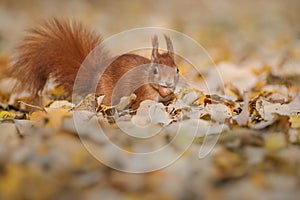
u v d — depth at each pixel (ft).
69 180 23.04
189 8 110.32
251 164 24.62
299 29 82.23
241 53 66.13
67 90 36.91
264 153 25.38
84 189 22.38
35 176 23.15
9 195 21.90
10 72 39.32
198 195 21.95
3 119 30.73
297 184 22.72
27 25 84.53
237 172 23.84
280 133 27.91
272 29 84.79
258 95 37.91
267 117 30.35
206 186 22.67
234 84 44.52
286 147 26.55
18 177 22.98
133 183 22.81
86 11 101.50
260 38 77.71
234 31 84.53
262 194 21.95
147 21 93.86
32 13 97.81
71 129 27.48
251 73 50.24
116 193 22.07
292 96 39.93
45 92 38.75
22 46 37.73
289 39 74.18
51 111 31.12
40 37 37.45
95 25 86.63
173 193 22.04
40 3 105.70
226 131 27.55
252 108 33.81
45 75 37.29
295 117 30.91
